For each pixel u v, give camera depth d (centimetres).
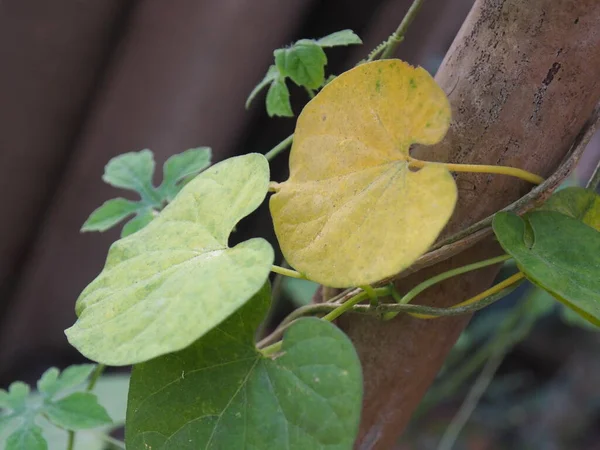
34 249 87
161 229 36
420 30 75
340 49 70
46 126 75
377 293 37
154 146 80
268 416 32
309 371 32
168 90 76
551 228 35
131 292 33
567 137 36
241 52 74
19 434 46
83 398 47
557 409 116
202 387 33
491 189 36
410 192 32
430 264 36
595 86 35
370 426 40
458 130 36
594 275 34
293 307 86
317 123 34
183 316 31
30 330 96
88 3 66
